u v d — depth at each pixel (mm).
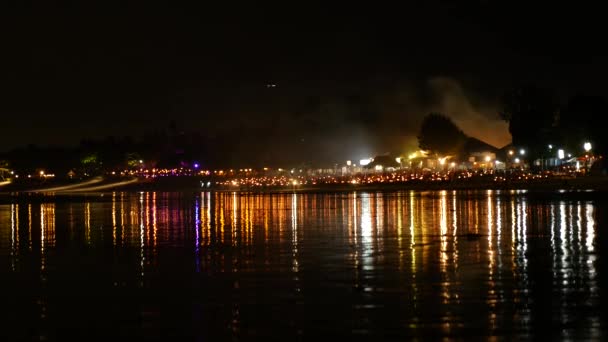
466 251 21312
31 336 12312
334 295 15031
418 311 13484
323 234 27266
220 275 17812
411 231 27578
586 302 13984
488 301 14172
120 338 12133
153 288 16219
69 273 18531
